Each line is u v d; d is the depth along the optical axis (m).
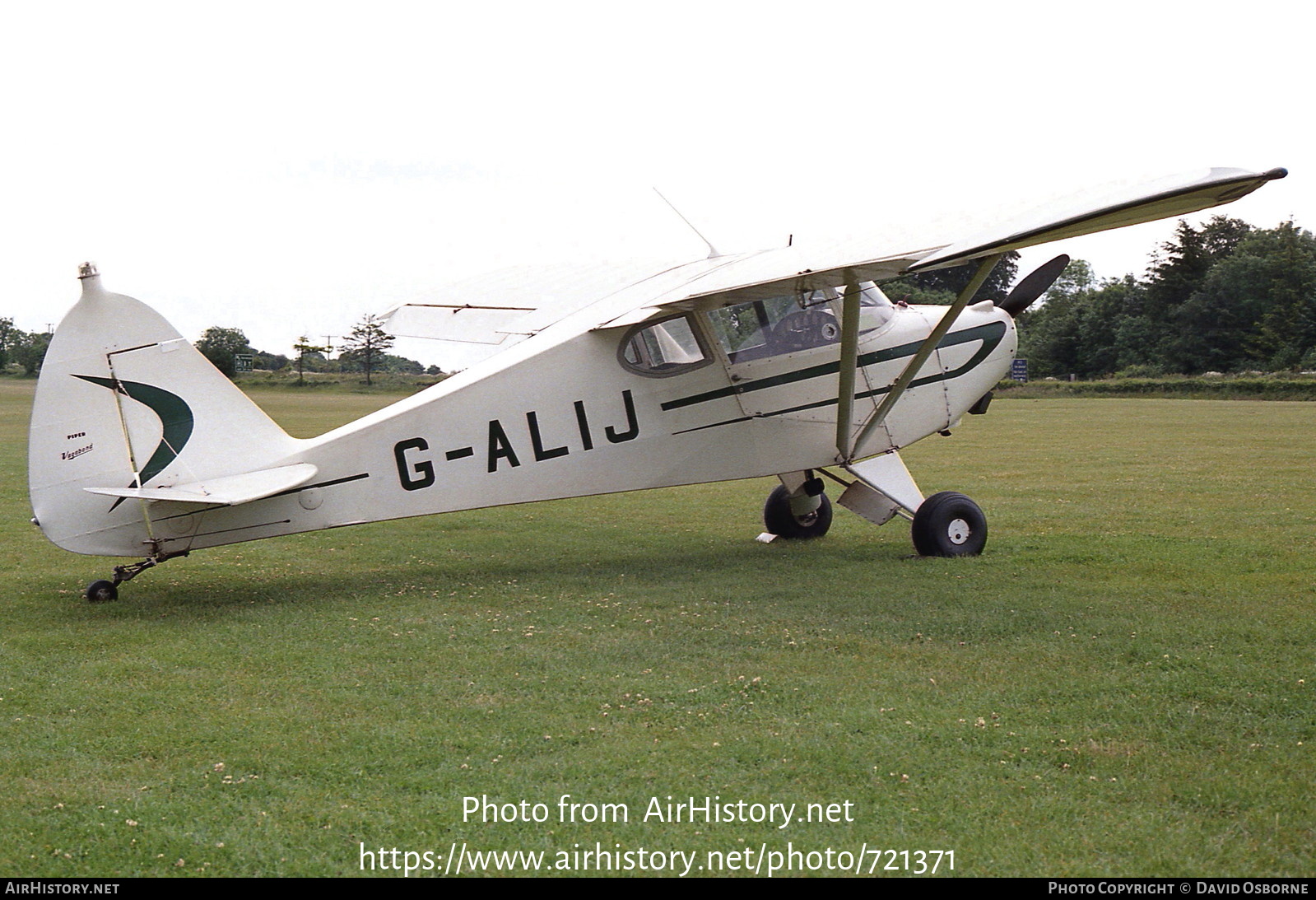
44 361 7.15
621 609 7.21
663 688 5.30
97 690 5.42
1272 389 43.91
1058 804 3.87
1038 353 67.94
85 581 8.59
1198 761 4.24
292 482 7.40
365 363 81.81
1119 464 16.44
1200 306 61.78
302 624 6.87
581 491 8.43
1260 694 5.04
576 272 10.99
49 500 7.22
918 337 9.38
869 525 11.29
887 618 6.73
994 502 12.41
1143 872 3.39
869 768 4.21
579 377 8.33
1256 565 8.38
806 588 7.81
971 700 5.03
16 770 4.34
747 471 8.94
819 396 9.02
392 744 4.57
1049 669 5.52
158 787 4.15
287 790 4.11
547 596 7.73
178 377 7.43
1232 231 71.31
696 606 7.24
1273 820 3.71
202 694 5.34
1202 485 13.70
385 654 6.06
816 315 8.96
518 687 5.39
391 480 7.93
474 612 7.21
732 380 8.74
